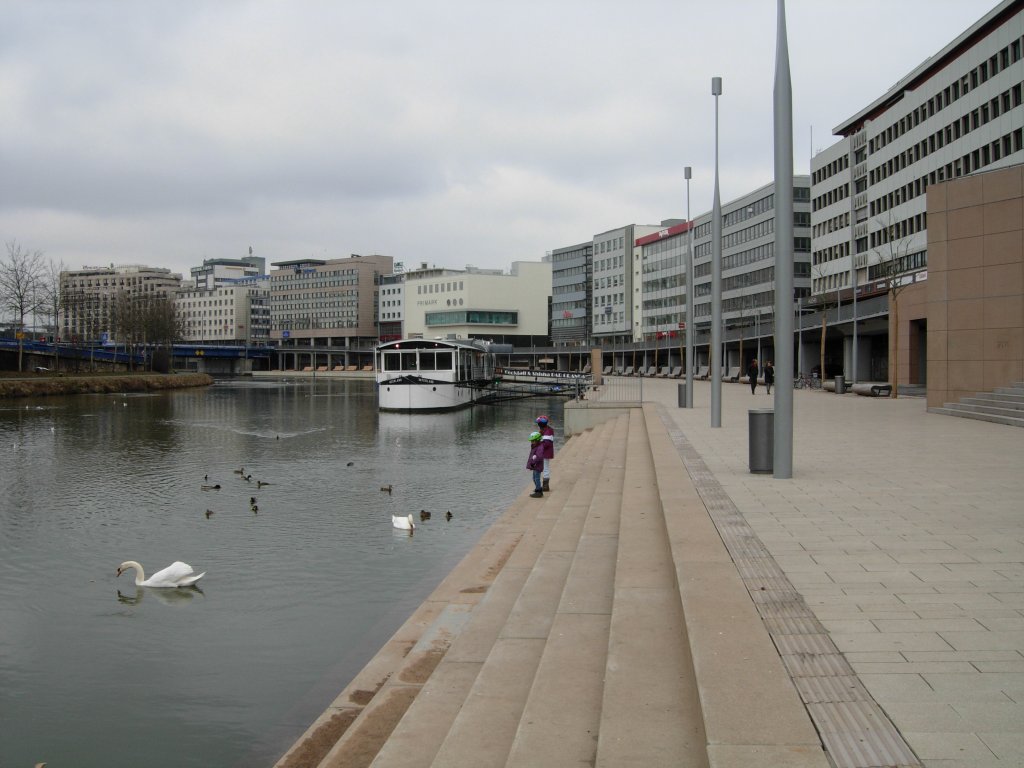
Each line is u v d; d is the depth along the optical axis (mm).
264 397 93188
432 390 68688
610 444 28000
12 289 98312
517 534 16281
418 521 23406
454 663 8242
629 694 5805
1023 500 12570
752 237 121500
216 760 9938
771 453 15578
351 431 52188
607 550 11383
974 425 27766
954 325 32781
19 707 11414
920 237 78125
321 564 18688
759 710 4828
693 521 10672
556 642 7551
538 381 93500
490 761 5629
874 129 88062
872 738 4520
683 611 6875
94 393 93250
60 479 31344
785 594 7430
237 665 12836
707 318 137875
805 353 90000
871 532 10180
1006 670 5555
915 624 6578
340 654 13273
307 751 8375
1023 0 62656
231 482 30719
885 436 23688
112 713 11219
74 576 17859
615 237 169000
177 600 16109
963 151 70438
